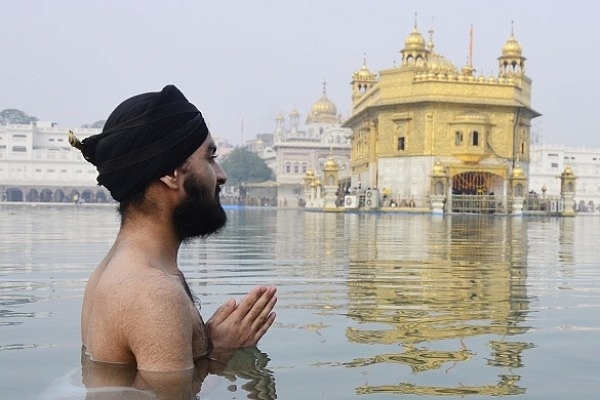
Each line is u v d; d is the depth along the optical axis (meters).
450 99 40.12
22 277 5.65
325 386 2.15
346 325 3.41
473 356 2.70
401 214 37.22
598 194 87.06
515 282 5.74
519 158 42.12
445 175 38.66
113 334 1.93
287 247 10.20
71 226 17.55
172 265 2.18
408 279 5.84
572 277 6.21
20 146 88.25
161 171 2.10
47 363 2.41
